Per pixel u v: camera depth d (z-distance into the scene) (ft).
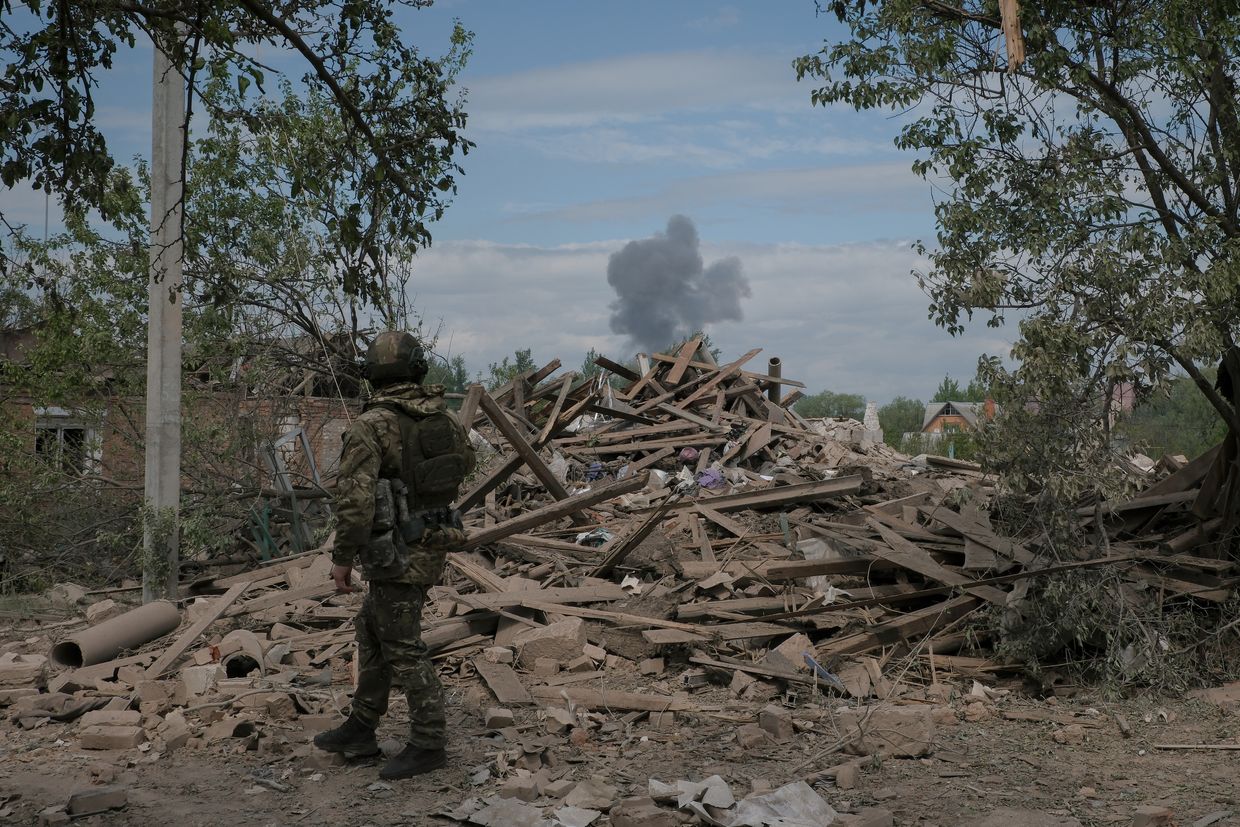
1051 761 16.63
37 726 18.71
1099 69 24.14
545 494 39.93
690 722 18.39
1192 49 23.13
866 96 24.70
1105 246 21.53
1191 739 18.01
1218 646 22.58
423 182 22.36
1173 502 26.99
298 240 41.32
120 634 22.71
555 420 46.19
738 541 29.68
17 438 40.29
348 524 14.70
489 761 16.06
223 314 40.55
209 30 18.04
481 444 42.57
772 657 21.25
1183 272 21.85
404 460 15.37
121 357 42.96
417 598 15.65
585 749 16.85
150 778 15.69
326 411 43.57
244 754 16.79
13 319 48.47
